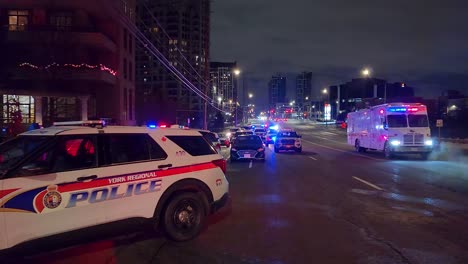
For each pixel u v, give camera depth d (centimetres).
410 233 698
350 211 877
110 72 4291
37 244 507
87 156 574
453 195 1083
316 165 1916
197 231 666
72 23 4100
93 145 580
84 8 4062
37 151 524
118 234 595
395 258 570
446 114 7031
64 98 3881
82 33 3894
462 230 719
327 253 591
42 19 4022
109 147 594
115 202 580
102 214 566
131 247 622
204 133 1777
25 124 3316
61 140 550
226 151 3080
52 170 530
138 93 7312
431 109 7575
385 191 1148
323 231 712
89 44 3966
